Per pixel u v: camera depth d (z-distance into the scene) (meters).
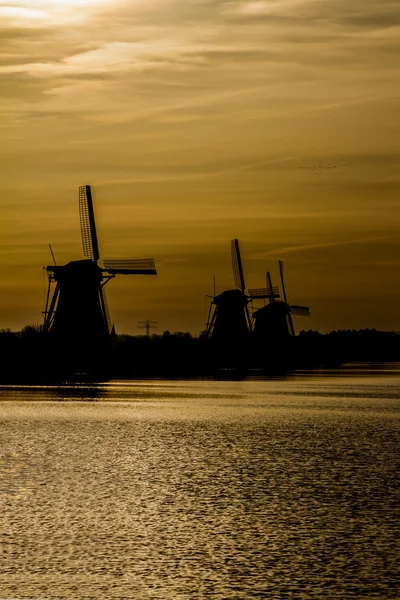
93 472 82.00
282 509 67.25
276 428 121.50
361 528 61.72
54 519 63.69
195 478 79.56
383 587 50.25
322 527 62.06
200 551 56.50
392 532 60.72
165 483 76.94
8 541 58.22
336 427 123.06
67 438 107.19
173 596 48.91
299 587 50.25
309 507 67.88
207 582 50.97
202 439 108.00
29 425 121.81
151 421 129.00
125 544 57.84
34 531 60.53
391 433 116.00
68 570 52.78
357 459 91.56
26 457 90.56
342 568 53.28
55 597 48.69
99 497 70.81
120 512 65.94
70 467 84.62
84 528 61.41
